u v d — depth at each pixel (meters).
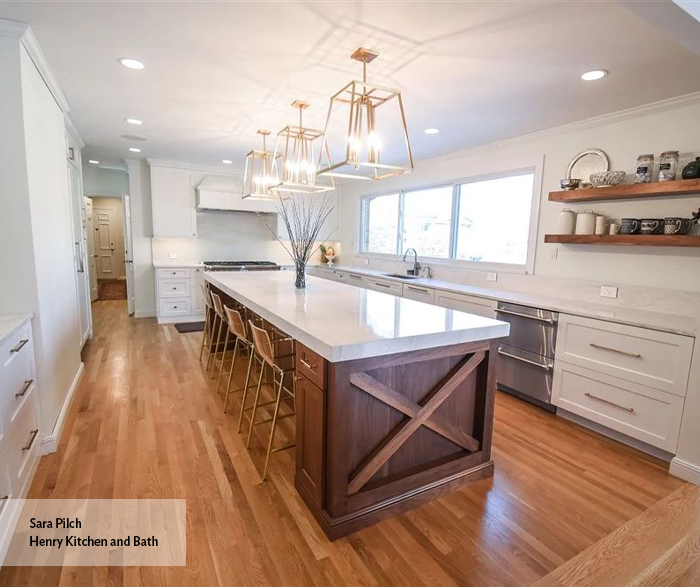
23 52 2.18
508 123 3.50
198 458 2.41
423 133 3.86
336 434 1.77
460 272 4.70
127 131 4.10
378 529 1.88
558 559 1.72
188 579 1.57
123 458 2.38
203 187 5.89
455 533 1.86
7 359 1.83
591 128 3.34
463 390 2.23
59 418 2.68
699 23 1.44
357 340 1.76
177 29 2.07
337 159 5.30
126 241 6.48
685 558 1.73
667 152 2.71
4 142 2.16
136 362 4.13
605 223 3.21
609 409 2.73
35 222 2.32
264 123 3.77
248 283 3.73
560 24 1.92
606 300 3.26
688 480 2.29
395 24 1.96
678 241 2.61
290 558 1.68
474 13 1.85
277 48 2.26
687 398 2.31
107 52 2.34
